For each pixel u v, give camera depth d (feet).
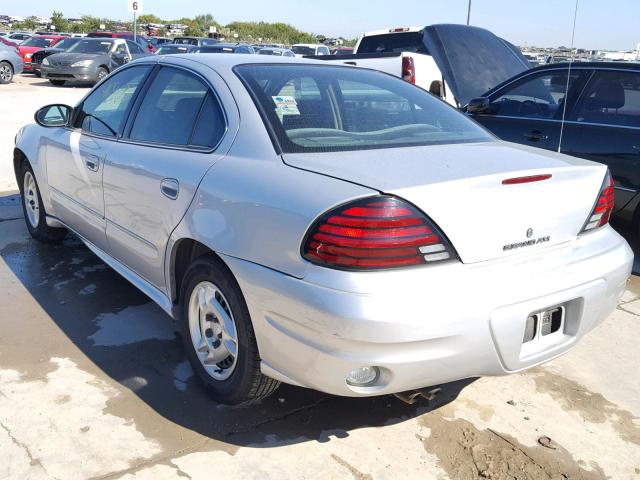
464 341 7.38
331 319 7.11
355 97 10.33
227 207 8.57
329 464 8.29
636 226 16.61
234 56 11.09
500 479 8.14
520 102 19.25
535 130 18.34
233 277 8.56
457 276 7.41
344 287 7.09
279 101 9.52
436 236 7.31
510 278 7.73
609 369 11.07
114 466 8.07
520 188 7.93
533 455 8.65
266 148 8.82
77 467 8.02
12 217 19.06
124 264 12.16
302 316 7.41
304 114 9.45
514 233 7.88
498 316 7.54
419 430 9.10
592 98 17.44
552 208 8.26
